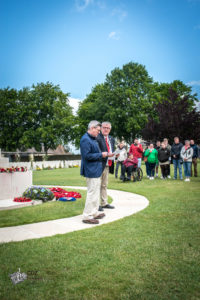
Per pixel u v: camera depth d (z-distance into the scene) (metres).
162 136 28.14
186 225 4.56
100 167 5.05
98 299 2.31
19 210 6.18
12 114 42.16
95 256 3.23
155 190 8.95
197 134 27.02
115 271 2.83
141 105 35.00
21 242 3.77
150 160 12.94
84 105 43.78
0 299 2.32
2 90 44.59
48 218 5.26
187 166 11.48
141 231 4.25
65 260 3.13
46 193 7.48
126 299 2.30
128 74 37.31
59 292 2.43
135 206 6.41
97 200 5.03
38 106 44.19
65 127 44.12
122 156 12.13
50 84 45.47
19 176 7.96
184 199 7.10
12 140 43.22
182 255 3.23
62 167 34.38
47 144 45.38
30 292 2.43
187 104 29.05
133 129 35.66
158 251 3.37
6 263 3.05
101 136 6.34
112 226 4.59
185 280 2.62
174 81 40.31
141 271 2.83
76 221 5.06
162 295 2.35
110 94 35.47
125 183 11.45
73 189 9.95
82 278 2.69
